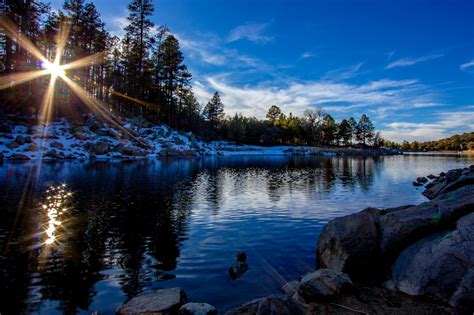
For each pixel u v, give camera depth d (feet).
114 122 153.28
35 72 133.28
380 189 57.82
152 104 182.70
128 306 13.73
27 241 24.32
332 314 13.30
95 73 181.88
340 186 61.93
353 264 18.58
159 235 26.76
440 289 14.43
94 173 72.43
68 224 29.66
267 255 22.41
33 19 127.95
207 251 22.94
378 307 13.89
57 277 17.88
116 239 25.38
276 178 76.38
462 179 36.86
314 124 346.13
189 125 226.99
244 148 246.27
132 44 183.42
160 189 53.36
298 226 30.48
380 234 19.79
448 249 15.26
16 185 51.96
